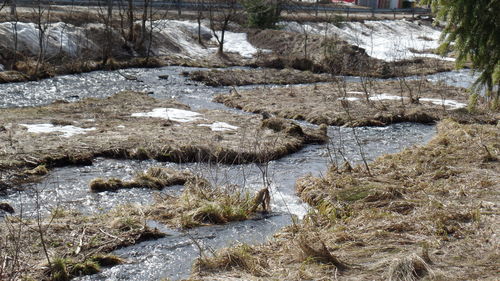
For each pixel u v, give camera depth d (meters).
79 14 33.12
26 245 8.24
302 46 35.53
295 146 15.28
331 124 18.81
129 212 9.93
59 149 13.41
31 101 20.36
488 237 8.44
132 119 17.34
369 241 8.49
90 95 22.16
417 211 9.72
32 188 11.20
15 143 13.70
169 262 8.24
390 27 48.88
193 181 11.82
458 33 9.66
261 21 39.69
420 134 17.75
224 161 13.74
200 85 26.03
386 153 15.19
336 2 61.06
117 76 26.86
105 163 13.18
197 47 34.91
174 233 9.33
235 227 9.70
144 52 31.78
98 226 9.18
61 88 23.17
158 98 22.14
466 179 11.54
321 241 7.96
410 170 12.29
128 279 7.68
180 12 39.78
